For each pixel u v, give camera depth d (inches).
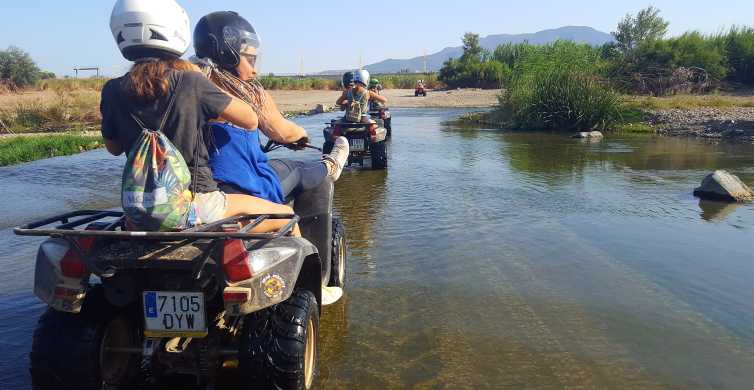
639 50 1275.8
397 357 141.3
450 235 245.8
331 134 428.1
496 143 602.2
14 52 1863.9
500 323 159.9
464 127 813.9
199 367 117.4
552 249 225.3
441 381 130.1
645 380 130.2
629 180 372.5
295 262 111.4
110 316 114.4
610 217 274.5
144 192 100.1
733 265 205.2
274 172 142.7
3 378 133.4
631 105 871.7
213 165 122.9
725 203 303.7
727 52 1251.2
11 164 487.5
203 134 121.2
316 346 124.1
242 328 126.4
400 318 163.9
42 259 109.0
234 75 132.6
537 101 776.3
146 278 108.5
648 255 217.2
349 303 174.7
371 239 241.1
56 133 833.5
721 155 488.1
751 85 1256.2
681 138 639.1
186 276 107.3
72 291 106.0
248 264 104.7
